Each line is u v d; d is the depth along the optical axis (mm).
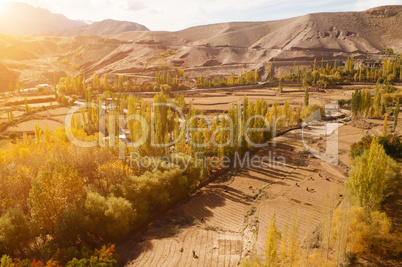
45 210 41469
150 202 50281
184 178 55438
